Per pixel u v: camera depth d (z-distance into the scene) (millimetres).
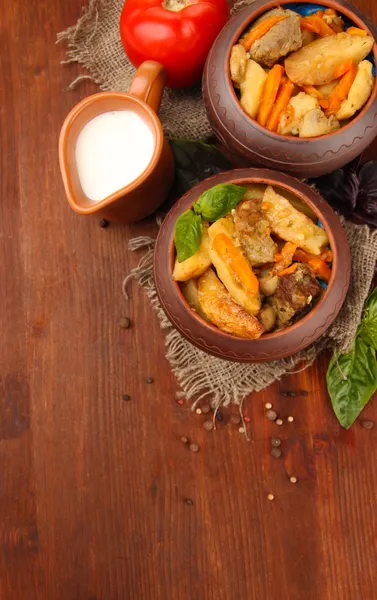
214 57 811
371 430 888
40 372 903
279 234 787
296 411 891
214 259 778
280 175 796
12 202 908
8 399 903
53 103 911
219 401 891
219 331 788
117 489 896
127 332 899
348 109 795
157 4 844
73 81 910
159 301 861
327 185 879
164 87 874
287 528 887
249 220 779
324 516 886
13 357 903
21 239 906
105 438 898
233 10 900
